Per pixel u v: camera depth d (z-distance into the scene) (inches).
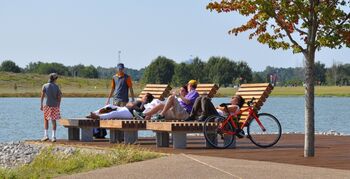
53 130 848.9
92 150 721.6
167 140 750.5
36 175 550.3
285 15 624.1
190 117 755.4
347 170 516.7
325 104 4099.4
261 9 614.5
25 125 1616.6
